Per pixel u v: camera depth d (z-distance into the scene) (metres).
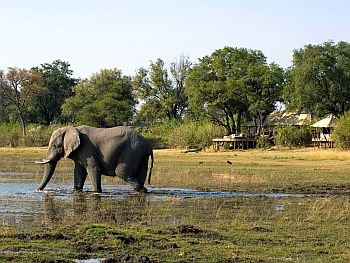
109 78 113.12
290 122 82.69
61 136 25.64
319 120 75.06
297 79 75.69
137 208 19.91
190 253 12.89
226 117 80.44
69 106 111.75
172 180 30.58
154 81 107.75
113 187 27.27
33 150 67.00
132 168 25.12
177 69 107.81
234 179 31.36
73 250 12.92
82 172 25.58
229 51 81.69
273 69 80.19
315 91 75.06
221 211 19.41
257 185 28.66
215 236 14.77
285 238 14.85
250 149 67.56
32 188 26.28
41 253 12.51
